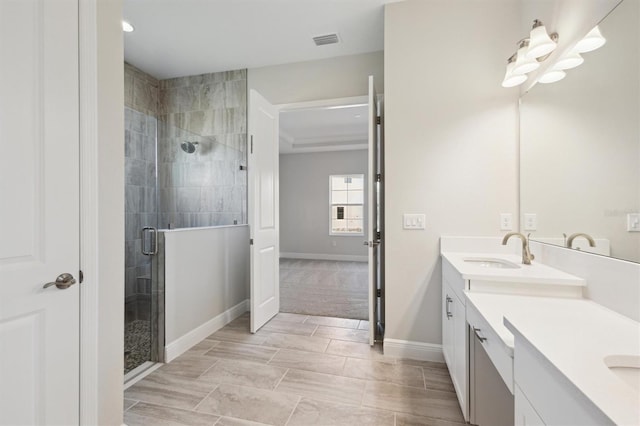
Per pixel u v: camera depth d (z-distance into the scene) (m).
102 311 1.38
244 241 3.38
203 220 3.56
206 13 2.44
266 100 3.07
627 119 1.06
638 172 1.01
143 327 2.91
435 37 2.21
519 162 2.08
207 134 3.55
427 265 2.24
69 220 1.23
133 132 3.43
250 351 2.38
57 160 1.19
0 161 1.03
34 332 1.12
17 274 1.07
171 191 3.65
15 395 1.06
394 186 2.29
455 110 2.18
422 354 2.25
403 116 2.27
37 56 1.12
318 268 6.14
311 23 2.57
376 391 1.84
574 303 1.23
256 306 2.79
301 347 2.45
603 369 0.63
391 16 2.28
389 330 2.31
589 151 1.30
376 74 3.04
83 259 1.28
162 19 2.52
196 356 2.30
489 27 2.14
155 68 3.42
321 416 1.61
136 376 2.01
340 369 2.10
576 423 0.57
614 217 1.13
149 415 1.62
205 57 3.17
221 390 1.85
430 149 2.22
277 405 1.71
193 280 2.52
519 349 0.86
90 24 1.30
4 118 1.03
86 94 1.28
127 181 3.40
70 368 1.23
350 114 5.07
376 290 2.70
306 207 7.49
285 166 7.61
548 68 1.68
